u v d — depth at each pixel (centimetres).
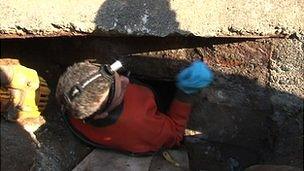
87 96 106
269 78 122
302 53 116
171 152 126
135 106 118
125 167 121
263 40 117
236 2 112
